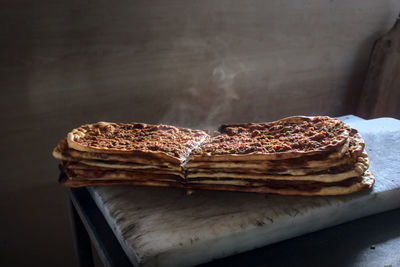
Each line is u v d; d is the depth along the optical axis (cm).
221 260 89
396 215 105
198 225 89
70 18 154
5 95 153
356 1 223
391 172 112
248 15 192
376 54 229
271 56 208
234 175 98
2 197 168
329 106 245
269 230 91
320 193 98
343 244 94
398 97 220
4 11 143
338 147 96
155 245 82
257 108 216
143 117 185
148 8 167
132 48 170
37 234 183
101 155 101
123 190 105
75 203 116
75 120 170
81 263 141
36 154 168
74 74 163
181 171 99
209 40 187
